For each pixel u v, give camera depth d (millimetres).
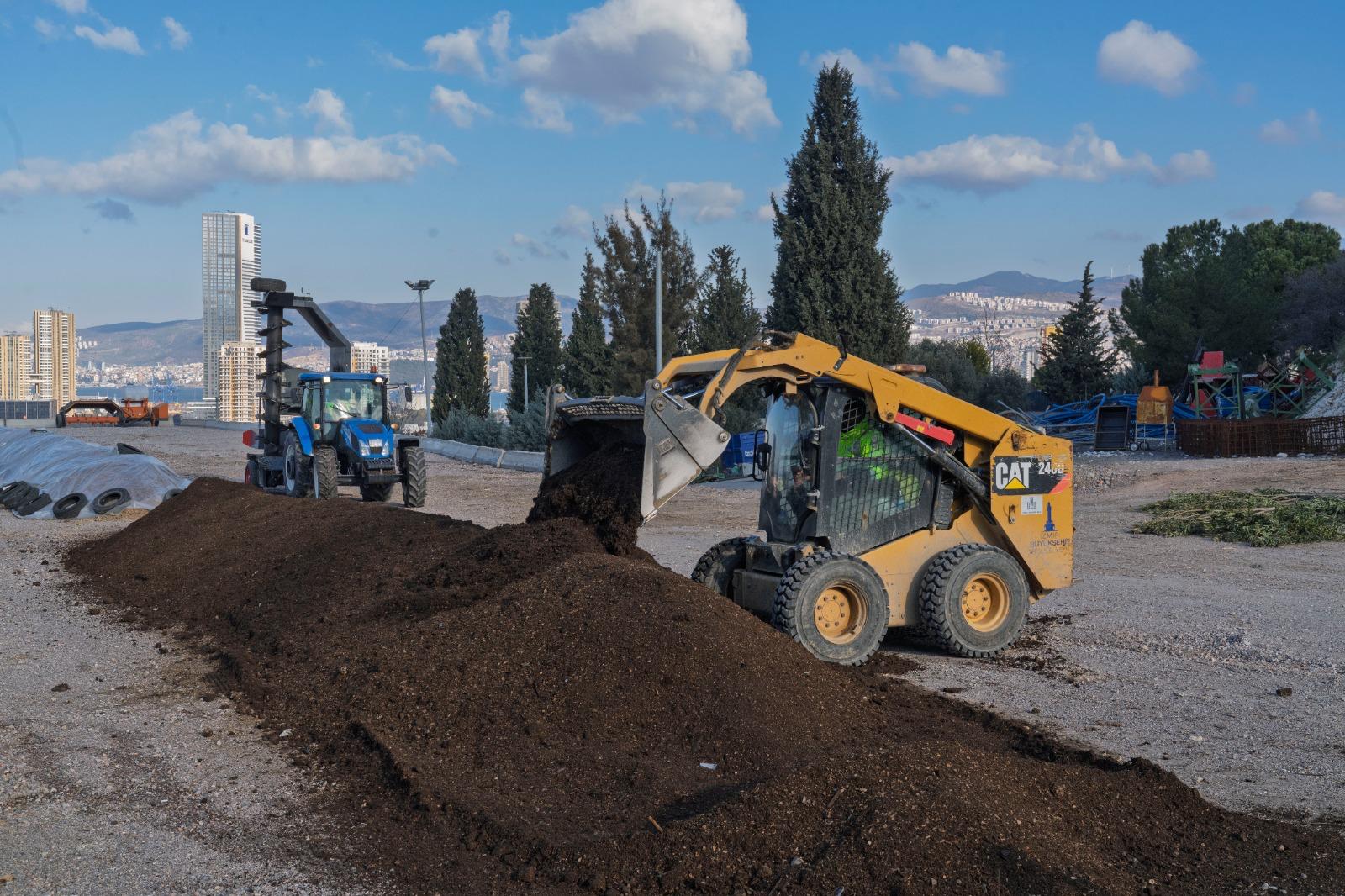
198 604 10461
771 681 6457
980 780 4824
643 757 5762
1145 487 21547
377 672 6934
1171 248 50000
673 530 17203
